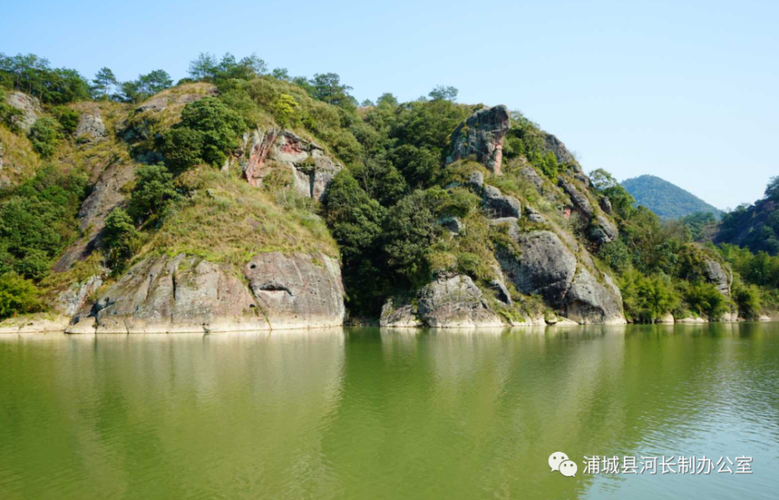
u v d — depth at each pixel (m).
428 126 99.75
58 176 74.69
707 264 98.94
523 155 97.50
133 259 59.16
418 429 21.55
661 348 47.31
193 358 37.28
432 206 75.75
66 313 58.19
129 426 21.28
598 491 16.30
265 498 15.09
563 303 74.19
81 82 102.75
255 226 64.69
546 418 23.47
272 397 26.08
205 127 71.31
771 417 24.27
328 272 68.06
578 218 92.88
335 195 80.62
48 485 15.79
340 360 37.31
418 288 68.50
